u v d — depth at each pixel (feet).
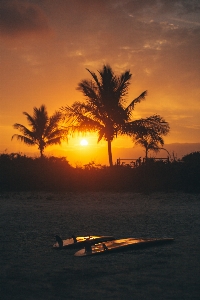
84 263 22.54
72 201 58.59
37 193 69.97
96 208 50.21
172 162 74.84
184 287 17.60
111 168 77.56
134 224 37.09
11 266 22.09
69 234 32.76
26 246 27.96
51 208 50.62
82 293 17.04
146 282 18.42
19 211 47.78
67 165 80.79
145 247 26.35
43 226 36.78
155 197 60.49
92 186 73.36
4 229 35.19
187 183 66.85
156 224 36.65
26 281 19.07
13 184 74.49
